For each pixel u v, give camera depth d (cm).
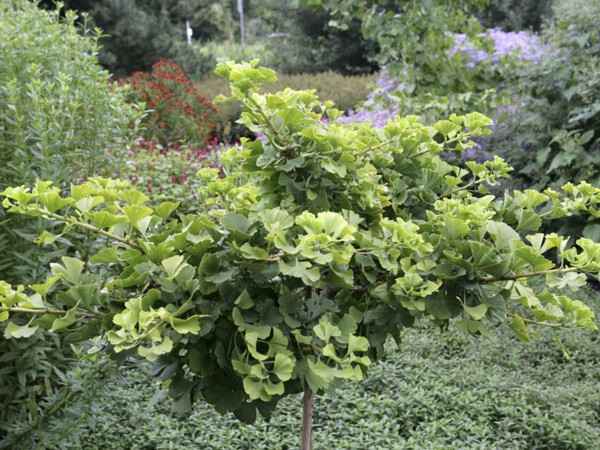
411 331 487
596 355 461
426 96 655
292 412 371
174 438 339
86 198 166
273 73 175
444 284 181
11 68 354
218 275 162
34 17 396
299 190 187
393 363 429
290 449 328
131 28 1817
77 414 298
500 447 337
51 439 298
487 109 678
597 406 386
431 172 221
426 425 353
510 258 176
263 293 177
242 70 174
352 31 1806
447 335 476
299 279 176
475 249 174
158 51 1880
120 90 426
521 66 666
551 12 1744
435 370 416
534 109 634
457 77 679
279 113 179
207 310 164
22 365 305
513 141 670
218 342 166
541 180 621
